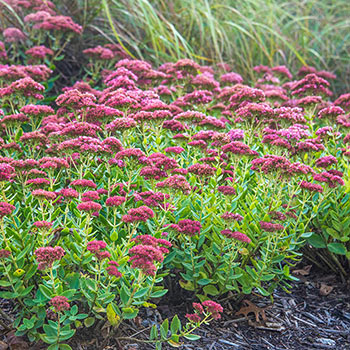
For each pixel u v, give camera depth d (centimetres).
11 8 306
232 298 203
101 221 188
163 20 363
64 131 201
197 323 175
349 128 224
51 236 178
